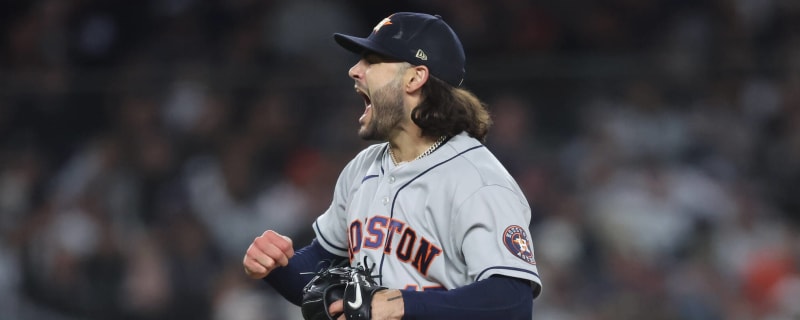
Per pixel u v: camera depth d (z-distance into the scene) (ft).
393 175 38.06
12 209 97.76
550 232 94.48
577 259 93.97
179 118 102.37
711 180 100.32
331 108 101.71
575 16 117.80
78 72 103.81
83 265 95.04
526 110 100.17
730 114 102.78
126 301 93.40
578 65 101.40
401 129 38.42
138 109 102.63
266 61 112.57
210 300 93.25
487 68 100.99
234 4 116.57
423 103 37.88
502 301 34.76
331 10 115.75
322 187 98.94
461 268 36.88
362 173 40.57
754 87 103.91
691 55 104.22
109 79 103.04
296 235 97.35
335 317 36.22
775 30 118.01
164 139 101.60
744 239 97.81
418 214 37.09
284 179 99.96
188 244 95.66
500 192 36.45
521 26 115.85
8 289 93.61
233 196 99.25
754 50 110.93
